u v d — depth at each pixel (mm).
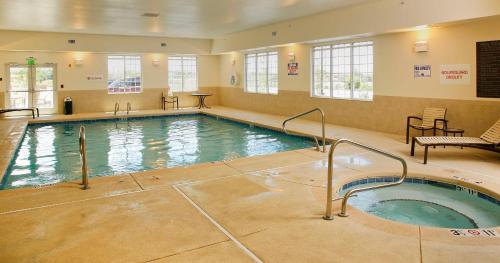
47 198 4180
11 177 6133
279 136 9781
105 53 14617
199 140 9375
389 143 7648
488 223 4148
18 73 13430
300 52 11703
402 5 7602
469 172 5273
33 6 8336
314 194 4305
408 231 3320
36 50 13125
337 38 9625
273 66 13398
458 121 7512
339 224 3475
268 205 3965
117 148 8438
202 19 10445
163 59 15867
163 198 4191
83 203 4031
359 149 6789
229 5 8508
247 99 14945
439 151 6754
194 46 15789
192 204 4004
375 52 9195
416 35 8180
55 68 13953
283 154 6363
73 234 3277
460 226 4090
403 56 8523
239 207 3914
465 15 6520
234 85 15805
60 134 10344
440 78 7781
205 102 17000
